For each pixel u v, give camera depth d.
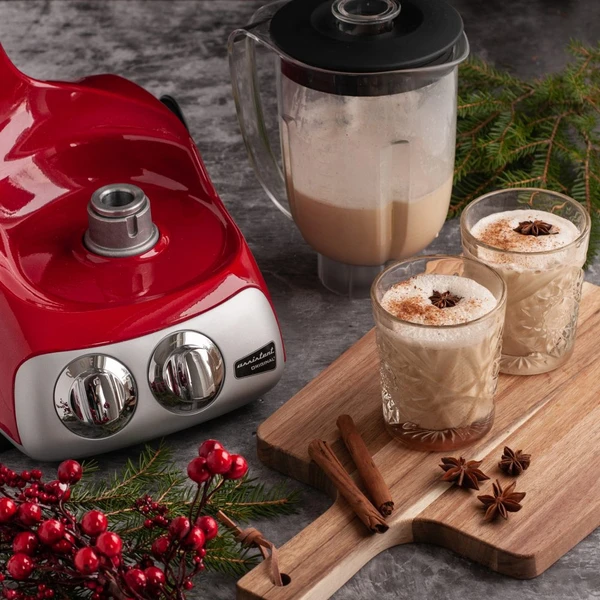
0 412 0.98
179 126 1.16
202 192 1.12
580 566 0.91
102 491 0.94
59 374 0.93
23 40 1.78
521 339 1.06
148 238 1.03
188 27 1.81
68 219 1.08
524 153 1.34
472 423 0.98
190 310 0.96
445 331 0.93
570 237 1.05
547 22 1.79
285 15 1.09
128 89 1.17
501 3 1.85
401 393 0.97
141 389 0.96
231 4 1.88
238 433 1.06
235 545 0.91
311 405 1.05
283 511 0.97
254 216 1.37
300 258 1.31
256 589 0.86
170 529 0.77
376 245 1.16
